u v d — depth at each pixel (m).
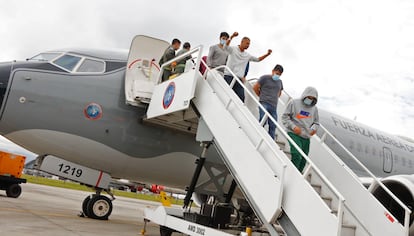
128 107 7.89
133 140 7.88
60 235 6.10
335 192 3.89
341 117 11.51
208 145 6.33
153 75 8.12
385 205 6.19
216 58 6.73
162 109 6.70
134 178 8.67
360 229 4.64
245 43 6.73
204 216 6.45
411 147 13.23
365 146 11.05
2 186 13.20
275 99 6.14
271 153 4.73
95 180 8.06
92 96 7.66
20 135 7.27
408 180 5.76
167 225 6.60
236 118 5.41
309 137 5.35
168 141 8.18
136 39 8.20
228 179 8.48
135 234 7.45
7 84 7.11
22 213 8.58
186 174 8.52
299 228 4.12
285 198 4.37
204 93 6.01
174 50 7.72
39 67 7.59
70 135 7.45
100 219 8.66
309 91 5.38
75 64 7.97
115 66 8.26
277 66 6.11
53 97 7.37
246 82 7.07
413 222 5.84
